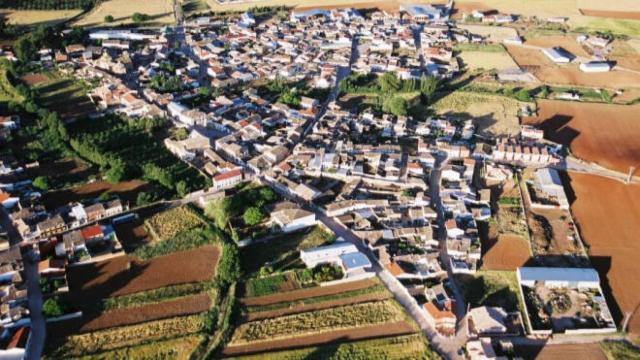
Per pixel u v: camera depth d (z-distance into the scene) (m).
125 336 171.38
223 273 189.62
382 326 174.50
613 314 180.50
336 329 173.50
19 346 162.88
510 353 164.00
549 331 171.50
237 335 171.62
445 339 169.62
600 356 165.38
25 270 194.25
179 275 194.75
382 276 194.38
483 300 185.00
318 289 188.75
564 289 188.88
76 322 176.00
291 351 165.75
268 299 184.75
